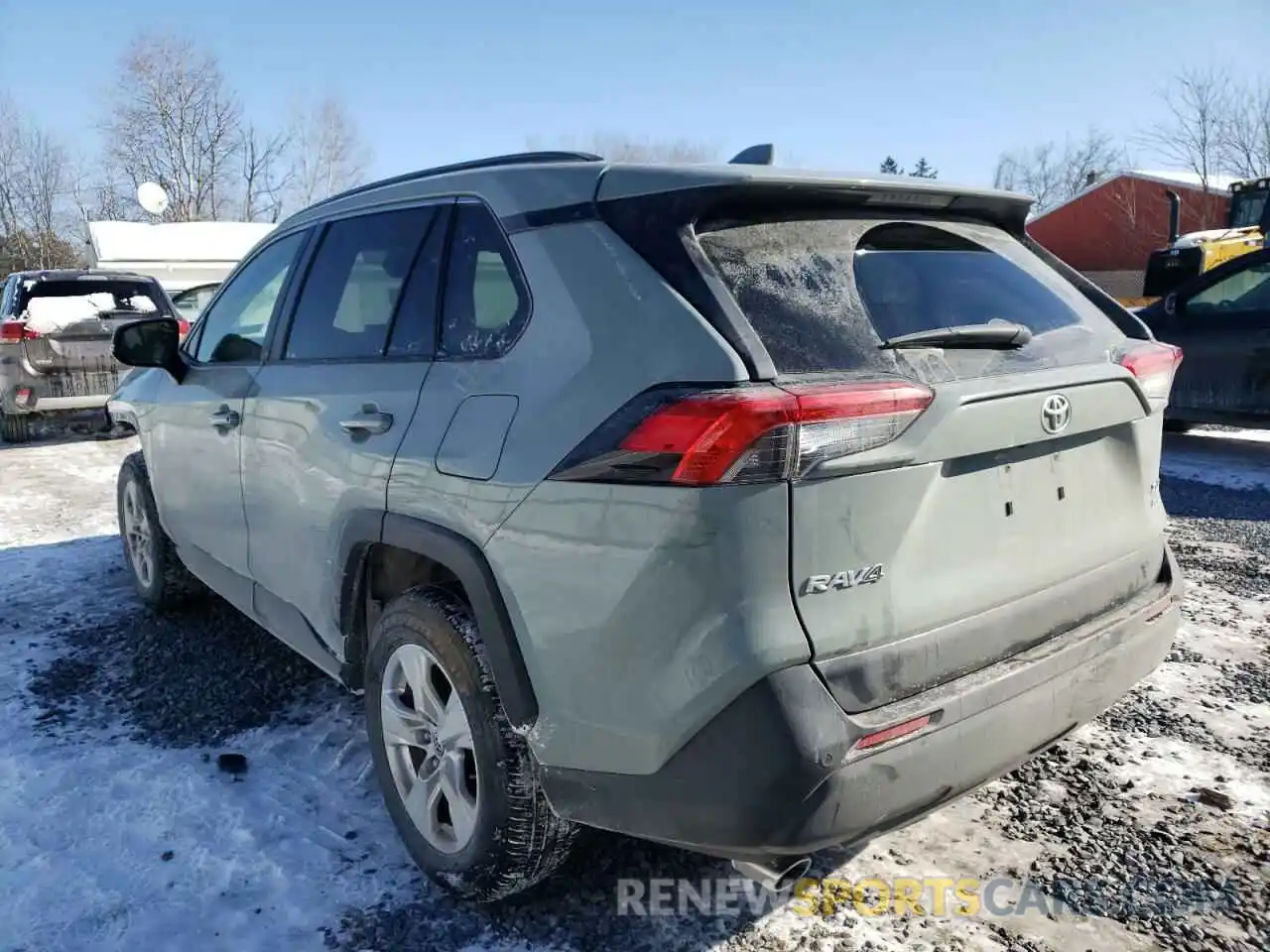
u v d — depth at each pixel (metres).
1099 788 3.10
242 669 4.14
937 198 2.57
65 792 3.15
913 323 2.28
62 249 43.56
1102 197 38.00
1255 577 5.25
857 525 1.98
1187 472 8.13
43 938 2.46
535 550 2.18
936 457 2.07
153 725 3.64
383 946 2.44
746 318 2.04
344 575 2.88
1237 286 8.51
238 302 3.87
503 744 2.32
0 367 9.91
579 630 2.10
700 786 1.96
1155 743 3.39
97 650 4.39
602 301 2.19
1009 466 2.27
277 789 3.18
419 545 2.50
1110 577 2.57
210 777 3.24
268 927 2.51
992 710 2.14
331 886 2.68
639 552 1.99
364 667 2.89
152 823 2.97
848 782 1.91
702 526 1.90
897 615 2.04
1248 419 8.45
